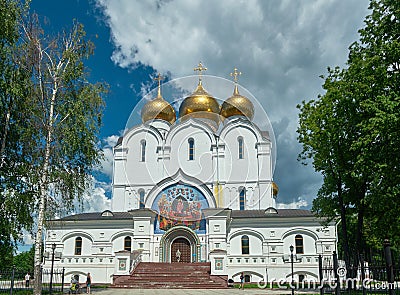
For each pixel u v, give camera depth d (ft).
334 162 79.92
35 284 67.21
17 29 73.20
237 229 117.19
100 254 118.42
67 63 77.56
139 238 114.11
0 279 65.82
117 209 130.31
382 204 67.56
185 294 74.23
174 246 114.52
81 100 76.74
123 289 89.81
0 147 72.90
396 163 64.59
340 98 75.15
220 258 97.86
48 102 75.20
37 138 72.79
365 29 74.43
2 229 66.59
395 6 68.59
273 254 114.01
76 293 76.48
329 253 111.86
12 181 70.49
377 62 69.26
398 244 88.94
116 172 133.28
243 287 92.43
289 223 115.85
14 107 72.84
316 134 79.30
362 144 66.74
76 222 121.49
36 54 74.38
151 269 102.89
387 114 61.87
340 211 83.35
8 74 70.74
